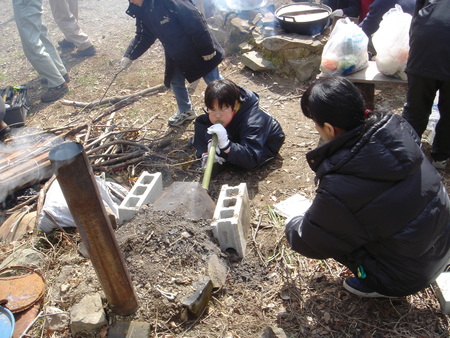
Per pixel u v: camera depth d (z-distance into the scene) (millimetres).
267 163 3941
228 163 3928
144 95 5414
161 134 4602
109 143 4066
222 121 3609
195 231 2693
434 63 3055
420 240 2078
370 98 4242
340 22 4105
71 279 2660
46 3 8977
